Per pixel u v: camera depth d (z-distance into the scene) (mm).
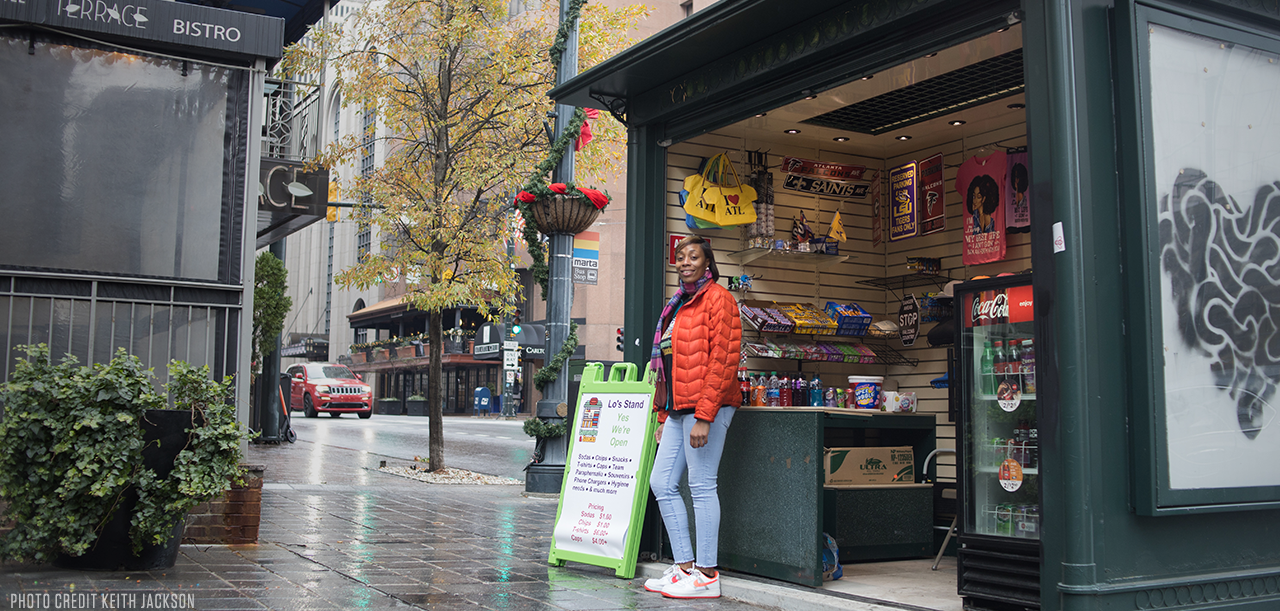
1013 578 4105
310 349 55156
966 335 4547
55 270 5676
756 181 6355
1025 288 4289
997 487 4379
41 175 5699
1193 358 3715
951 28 4184
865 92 5406
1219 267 3836
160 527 4773
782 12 4789
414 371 48312
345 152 12883
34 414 4602
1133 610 3514
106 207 5828
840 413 5461
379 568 5301
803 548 4848
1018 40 4418
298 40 14156
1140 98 3691
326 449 16234
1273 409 3922
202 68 6113
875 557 5781
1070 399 3498
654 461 5410
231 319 6074
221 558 5387
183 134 6039
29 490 4617
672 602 4742
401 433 22500
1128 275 3658
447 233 12250
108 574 4742
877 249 6984
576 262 10594
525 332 37406
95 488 4590
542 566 5719
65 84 5789
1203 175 3840
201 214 6043
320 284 61688
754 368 6504
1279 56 4160
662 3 36031
